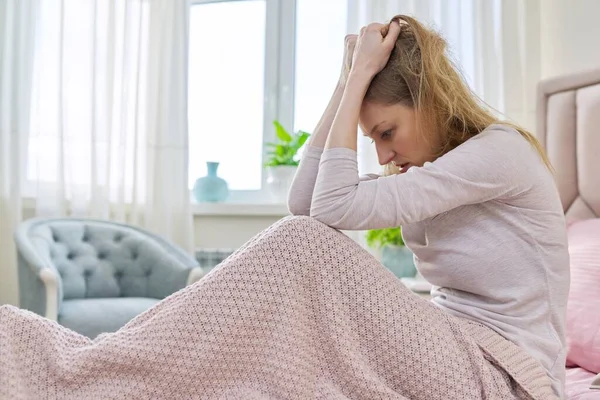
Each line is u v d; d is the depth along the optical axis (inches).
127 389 37.1
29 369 36.3
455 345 40.7
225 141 136.5
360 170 112.5
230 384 39.2
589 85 85.4
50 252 102.0
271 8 134.9
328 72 132.3
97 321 87.7
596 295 62.2
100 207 123.2
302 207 50.1
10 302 123.5
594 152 82.0
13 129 124.0
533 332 44.8
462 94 47.4
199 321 38.5
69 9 126.0
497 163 43.6
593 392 49.8
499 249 45.2
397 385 40.1
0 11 126.3
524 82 105.6
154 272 107.0
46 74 126.4
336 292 40.8
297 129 133.4
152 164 125.6
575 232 75.2
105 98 124.6
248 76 136.2
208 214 127.1
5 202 124.7
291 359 39.2
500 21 107.4
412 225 50.1
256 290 39.5
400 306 40.8
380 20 114.6
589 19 96.0
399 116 45.9
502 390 39.8
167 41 126.6
